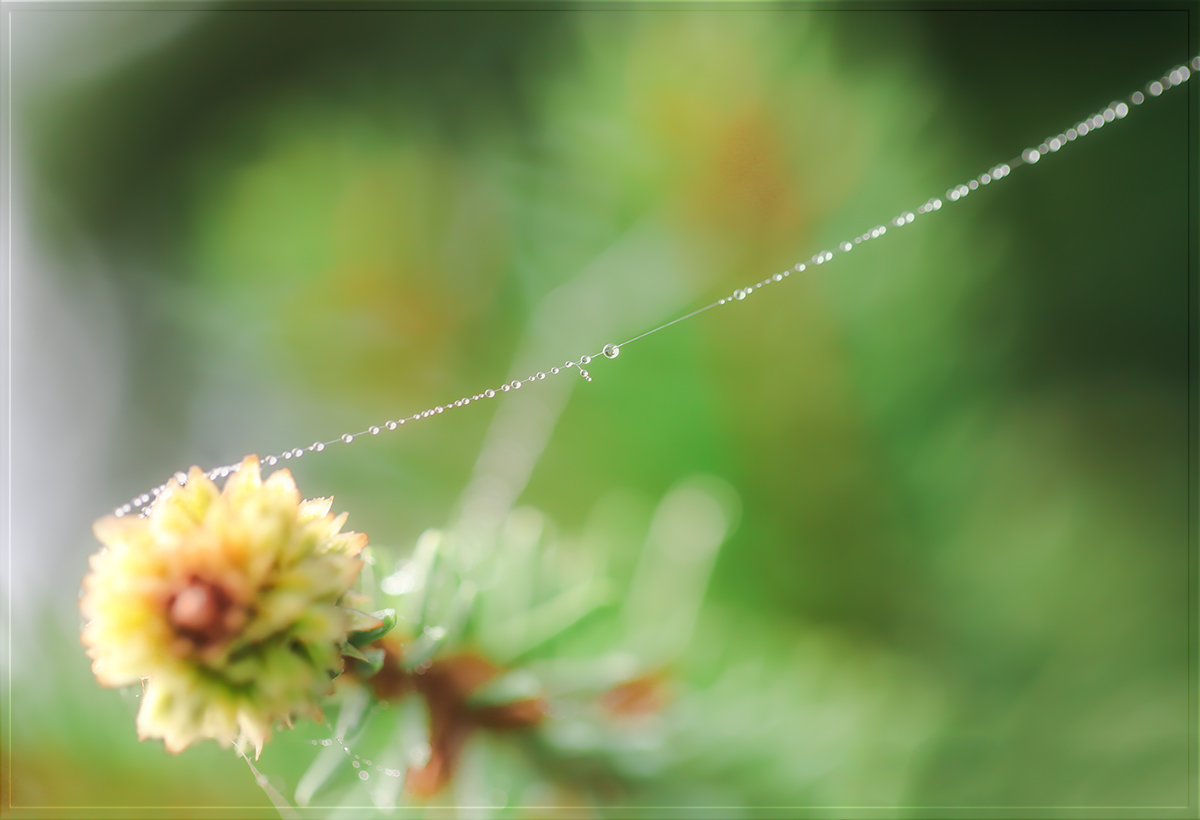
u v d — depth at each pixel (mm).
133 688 238
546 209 309
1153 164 359
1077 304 345
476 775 238
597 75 304
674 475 300
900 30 368
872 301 292
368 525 301
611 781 244
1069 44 374
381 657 228
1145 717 259
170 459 328
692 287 308
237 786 249
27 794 247
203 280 319
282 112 354
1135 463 308
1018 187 362
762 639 274
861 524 290
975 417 290
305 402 315
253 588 220
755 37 301
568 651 255
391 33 394
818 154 299
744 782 250
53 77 380
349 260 314
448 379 315
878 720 258
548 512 302
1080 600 272
